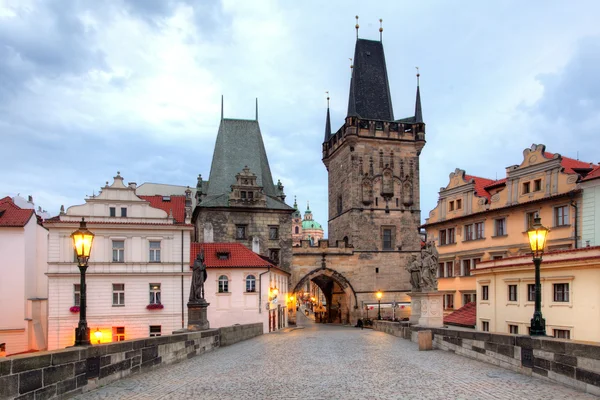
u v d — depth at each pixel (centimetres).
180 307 5322
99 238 5197
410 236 8656
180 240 5406
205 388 1575
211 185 8081
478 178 5759
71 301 5088
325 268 8212
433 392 1459
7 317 5397
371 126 8719
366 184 8644
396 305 8400
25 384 1244
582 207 4012
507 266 3781
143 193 9425
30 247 5731
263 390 1528
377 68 9506
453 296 5484
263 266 5834
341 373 1841
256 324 4262
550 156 4450
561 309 3200
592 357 1405
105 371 1642
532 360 1711
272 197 8256
